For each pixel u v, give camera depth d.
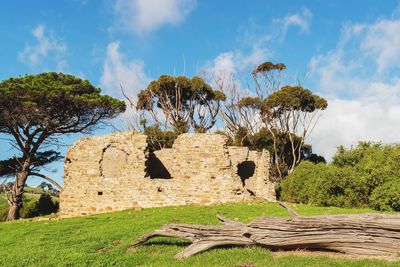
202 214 21.25
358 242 12.51
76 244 15.47
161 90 48.91
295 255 12.65
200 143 28.47
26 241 17.11
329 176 25.11
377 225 12.43
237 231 13.52
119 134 28.38
